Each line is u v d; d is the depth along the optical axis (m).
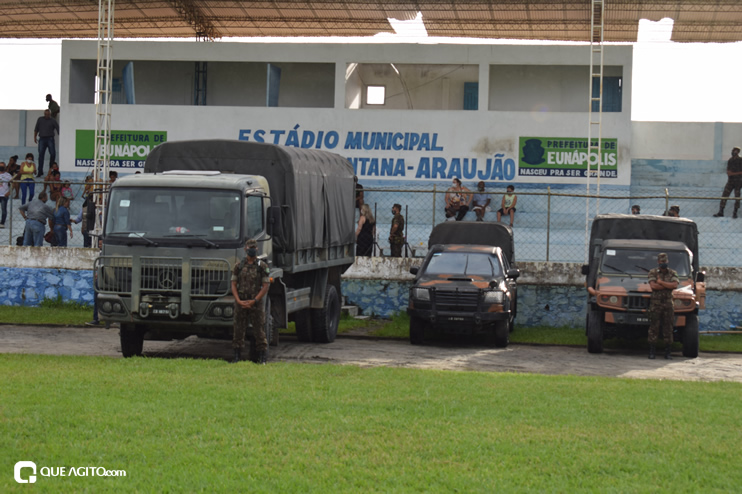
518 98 31.30
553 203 29.42
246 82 32.78
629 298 16.50
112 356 14.02
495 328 17.02
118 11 31.77
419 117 29.86
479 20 31.33
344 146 30.12
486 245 18.89
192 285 12.84
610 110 30.92
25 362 11.76
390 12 30.91
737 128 32.12
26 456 6.93
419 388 10.44
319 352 15.40
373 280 21.42
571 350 17.30
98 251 21.30
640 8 28.75
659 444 7.84
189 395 9.41
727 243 27.00
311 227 15.47
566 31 32.50
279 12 31.41
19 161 34.38
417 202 29.75
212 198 13.02
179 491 6.22
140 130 30.86
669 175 31.42
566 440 7.89
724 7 28.14
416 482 6.54
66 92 31.41
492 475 6.77
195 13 31.80
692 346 16.47
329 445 7.53
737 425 8.79
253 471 6.70
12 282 21.47
